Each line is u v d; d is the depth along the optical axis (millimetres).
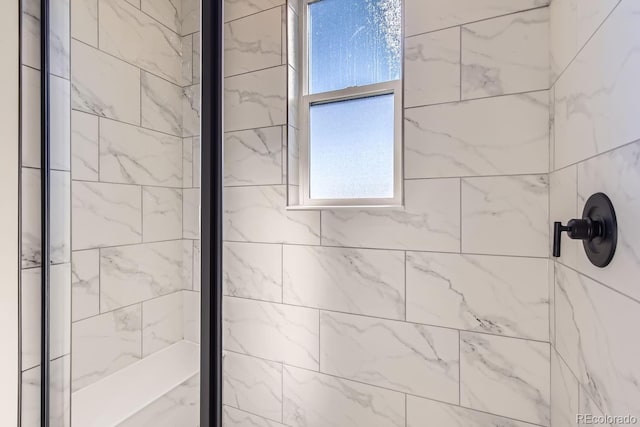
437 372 1046
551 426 896
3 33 756
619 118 492
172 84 931
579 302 677
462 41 1003
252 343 1358
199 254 870
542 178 910
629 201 459
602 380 561
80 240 925
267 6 1339
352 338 1174
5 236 762
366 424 1147
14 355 778
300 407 1265
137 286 953
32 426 811
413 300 1080
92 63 951
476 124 988
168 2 945
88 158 942
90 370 930
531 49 919
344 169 1297
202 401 836
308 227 1250
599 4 569
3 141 758
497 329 967
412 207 1079
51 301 858
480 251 987
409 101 1080
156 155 921
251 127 1363
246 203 1370
